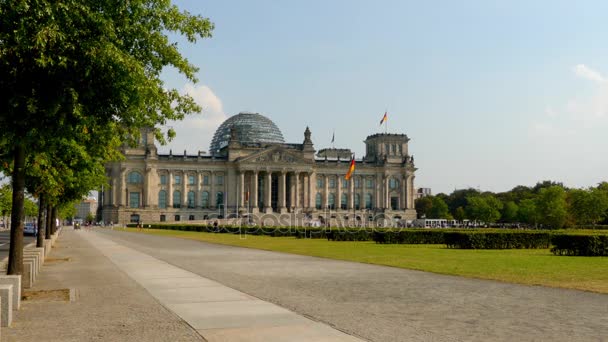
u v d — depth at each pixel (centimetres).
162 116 3147
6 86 2244
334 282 3297
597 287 3045
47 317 2181
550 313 2233
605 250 5497
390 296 2708
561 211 17988
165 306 2423
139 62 2500
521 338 1775
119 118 2917
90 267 4375
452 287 3055
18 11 2088
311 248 6944
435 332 1864
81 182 5444
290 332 1872
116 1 2536
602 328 1933
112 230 17238
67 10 2200
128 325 2011
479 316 2164
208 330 1911
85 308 2388
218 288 3023
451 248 6862
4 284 2200
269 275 3703
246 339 1772
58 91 2241
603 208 17612
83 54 2241
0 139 2441
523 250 6481
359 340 1748
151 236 11556
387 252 6088
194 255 5731
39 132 2331
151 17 2822
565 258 5159
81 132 2655
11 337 1819
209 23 3025
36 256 3647
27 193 5041
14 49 2108
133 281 3384
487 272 3853
